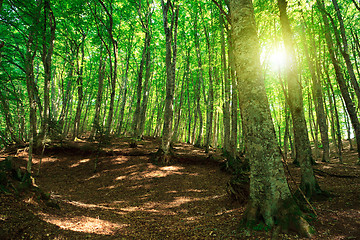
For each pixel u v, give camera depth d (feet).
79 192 33.22
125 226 18.63
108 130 52.90
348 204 18.49
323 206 18.53
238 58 16.10
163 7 51.24
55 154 48.42
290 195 14.48
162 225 19.22
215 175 40.91
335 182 28.78
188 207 25.70
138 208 26.09
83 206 23.40
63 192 32.19
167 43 49.88
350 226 14.12
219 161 47.44
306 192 21.16
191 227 17.89
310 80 55.36
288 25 23.77
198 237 15.03
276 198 14.11
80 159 47.65
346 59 34.47
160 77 86.22
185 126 103.09
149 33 63.98
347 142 80.94
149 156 49.47
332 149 77.10
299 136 22.48
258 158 14.73
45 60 45.32
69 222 16.98
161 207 26.32
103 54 63.57
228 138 45.55
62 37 58.85
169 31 50.31
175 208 25.72
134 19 63.52
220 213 21.03
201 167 46.01
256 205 14.70
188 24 69.77
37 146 47.93
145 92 66.54
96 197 30.99
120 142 60.70
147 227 18.63
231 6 17.16
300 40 46.70
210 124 55.62
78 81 60.70
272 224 13.69
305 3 29.17
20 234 12.67
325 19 37.22
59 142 51.96
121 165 44.78
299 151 22.56
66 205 21.74
